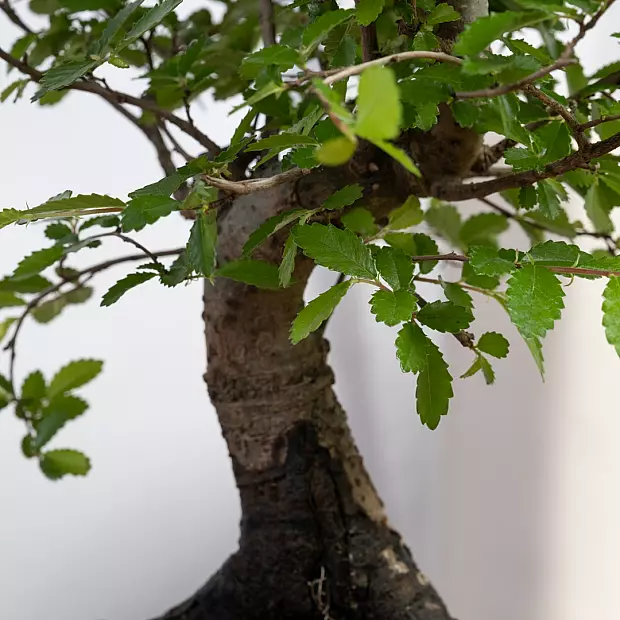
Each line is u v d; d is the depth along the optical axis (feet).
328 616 2.26
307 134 1.83
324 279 3.14
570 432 3.27
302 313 1.83
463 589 3.58
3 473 2.84
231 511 3.27
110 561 3.08
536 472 3.36
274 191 2.05
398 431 3.45
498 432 3.38
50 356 2.92
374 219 2.09
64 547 2.99
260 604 2.28
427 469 3.51
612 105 1.95
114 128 2.88
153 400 3.09
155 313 3.05
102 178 2.90
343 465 2.28
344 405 3.33
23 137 2.74
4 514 2.87
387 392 3.40
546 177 1.91
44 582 2.97
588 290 3.09
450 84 1.79
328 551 2.27
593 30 2.66
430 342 1.83
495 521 3.49
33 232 2.79
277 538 2.26
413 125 1.86
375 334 3.32
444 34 1.95
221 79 2.27
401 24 1.93
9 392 2.25
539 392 3.27
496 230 2.33
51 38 2.22
